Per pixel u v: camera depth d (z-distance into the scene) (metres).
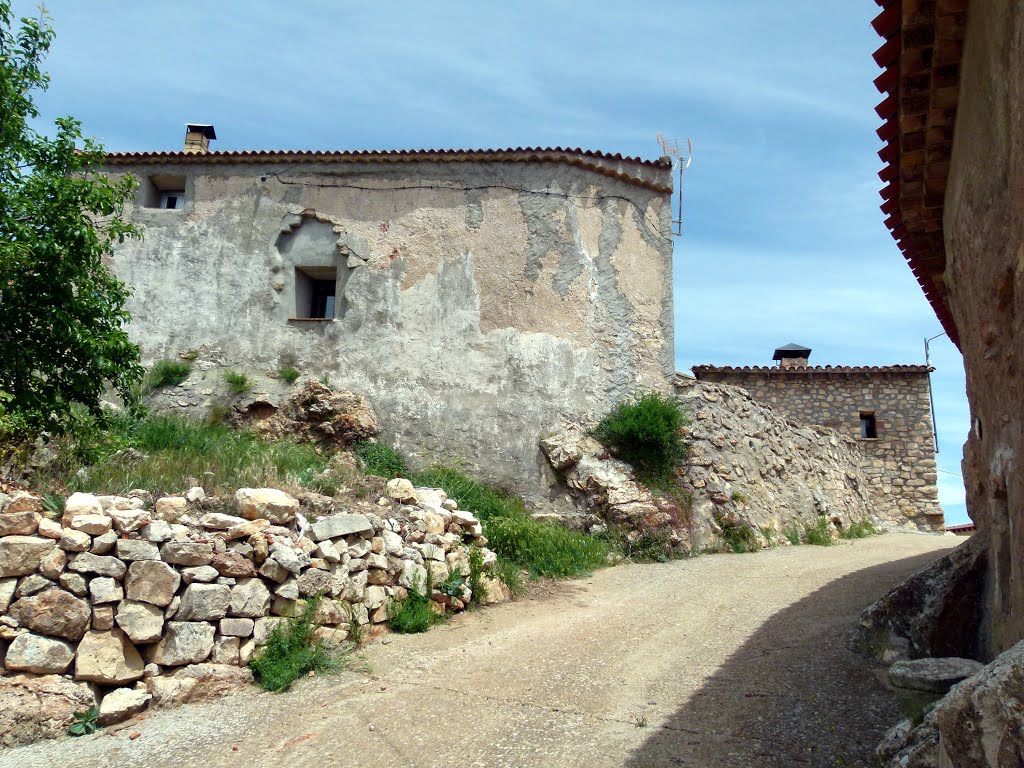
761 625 6.50
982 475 4.58
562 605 7.64
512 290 12.57
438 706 4.75
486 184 12.99
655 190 13.62
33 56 7.21
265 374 12.72
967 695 2.36
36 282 6.68
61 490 5.54
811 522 13.63
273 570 5.43
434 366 12.46
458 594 7.17
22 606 4.48
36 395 6.70
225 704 4.78
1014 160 3.18
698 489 11.70
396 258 12.91
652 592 8.23
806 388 18.98
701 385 12.77
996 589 4.03
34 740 4.23
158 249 13.23
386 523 6.86
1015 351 3.39
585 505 11.35
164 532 5.07
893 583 7.87
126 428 8.90
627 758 3.95
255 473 6.84
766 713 4.46
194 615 5.02
